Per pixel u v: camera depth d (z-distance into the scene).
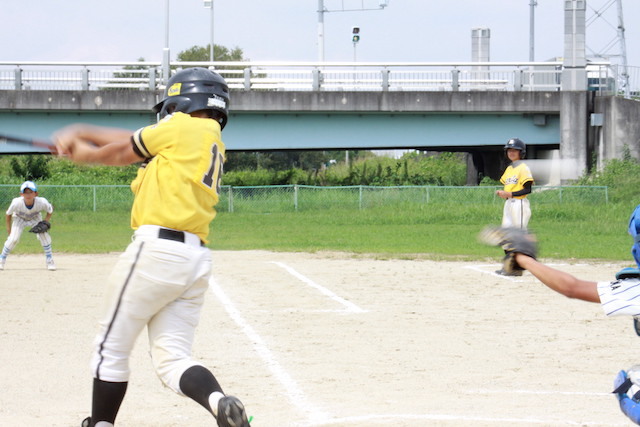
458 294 16.84
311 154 105.19
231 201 46.78
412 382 9.41
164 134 6.00
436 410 8.08
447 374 9.84
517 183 19.61
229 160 97.25
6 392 8.88
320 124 47.53
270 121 47.38
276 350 11.19
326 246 29.06
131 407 8.32
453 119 48.19
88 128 6.12
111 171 58.56
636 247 5.34
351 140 47.81
